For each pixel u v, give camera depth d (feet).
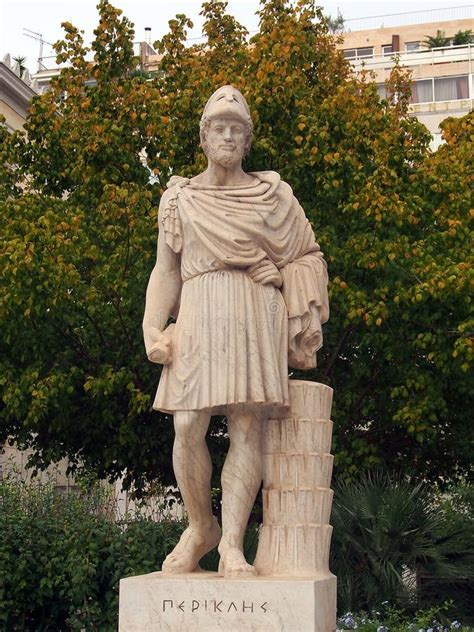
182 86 40.19
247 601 14.64
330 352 37.17
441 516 29.22
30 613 33.37
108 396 36.78
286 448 16.28
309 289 16.89
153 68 90.99
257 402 15.81
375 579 27.09
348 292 34.12
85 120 39.06
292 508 16.02
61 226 35.17
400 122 39.11
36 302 35.04
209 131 17.25
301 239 17.35
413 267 34.99
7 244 34.83
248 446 16.21
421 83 108.37
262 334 16.20
